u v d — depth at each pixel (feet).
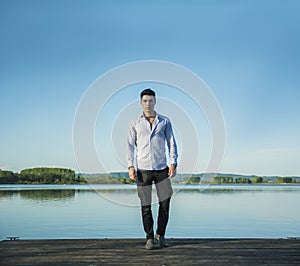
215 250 12.99
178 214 52.03
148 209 12.98
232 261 11.51
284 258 11.86
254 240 14.82
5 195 96.22
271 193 117.08
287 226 36.68
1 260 11.68
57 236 28.99
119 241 14.66
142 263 11.28
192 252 12.67
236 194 110.93
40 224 37.14
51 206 62.08
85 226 35.73
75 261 11.55
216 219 43.83
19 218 42.83
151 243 13.12
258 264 11.16
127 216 47.52
